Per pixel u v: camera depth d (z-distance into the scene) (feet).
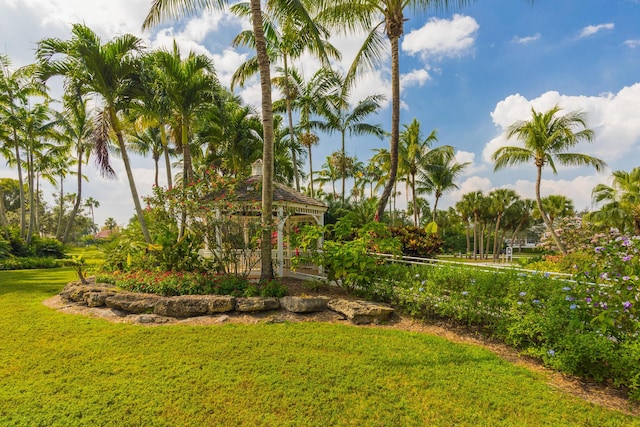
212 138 63.87
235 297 23.59
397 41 36.52
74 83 38.73
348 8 35.76
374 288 24.93
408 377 14.16
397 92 37.01
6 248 62.44
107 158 42.57
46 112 76.79
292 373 14.47
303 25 34.01
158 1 28.73
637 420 11.28
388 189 37.78
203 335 18.93
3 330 19.97
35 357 16.11
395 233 44.09
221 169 70.18
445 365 15.28
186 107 45.11
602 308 14.29
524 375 14.43
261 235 27.40
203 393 12.85
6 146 78.23
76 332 19.60
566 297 14.99
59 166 102.89
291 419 11.32
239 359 15.83
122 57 39.73
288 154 74.79
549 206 118.21
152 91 41.32
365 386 13.39
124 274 30.71
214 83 45.09
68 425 10.85
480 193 140.05
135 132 63.46
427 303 21.16
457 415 11.55
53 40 37.11
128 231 46.91
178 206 29.55
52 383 13.58
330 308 23.50
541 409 11.91
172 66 41.73
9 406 11.91
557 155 63.82
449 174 94.58
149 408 11.85
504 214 143.13
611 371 13.32
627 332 13.73
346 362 15.51
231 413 11.61
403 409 11.91
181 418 11.31
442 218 177.06
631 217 62.18
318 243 32.83
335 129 70.85
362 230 25.76
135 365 15.23
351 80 41.75
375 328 20.33
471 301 19.11
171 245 29.48
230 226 29.68
